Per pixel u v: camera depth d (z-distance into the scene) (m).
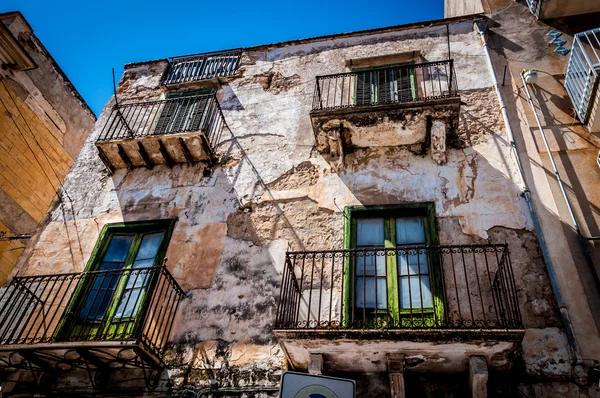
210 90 10.48
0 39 11.67
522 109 8.13
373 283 6.55
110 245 8.09
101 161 9.58
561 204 6.83
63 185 9.25
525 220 6.77
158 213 8.34
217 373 6.21
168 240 7.87
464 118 8.27
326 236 7.25
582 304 5.86
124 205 8.61
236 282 7.10
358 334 5.22
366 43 10.31
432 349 5.23
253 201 8.09
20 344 5.97
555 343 5.61
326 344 5.40
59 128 13.72
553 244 6.45
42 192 12.79
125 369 6.50
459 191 7.29
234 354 6.34
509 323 5.13
